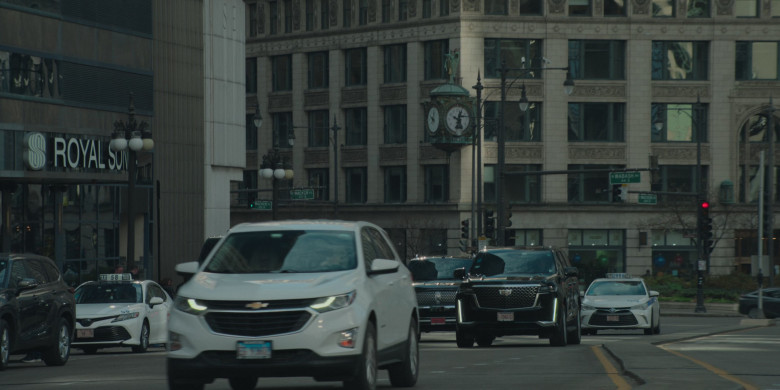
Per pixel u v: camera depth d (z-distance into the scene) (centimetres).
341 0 15838
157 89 10256
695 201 15012
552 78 14850
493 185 14750
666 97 15038
